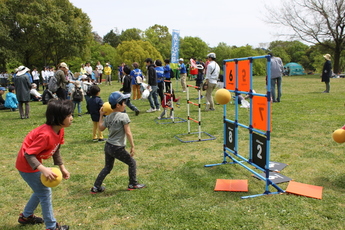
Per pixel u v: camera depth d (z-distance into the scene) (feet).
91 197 13.08
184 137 22.88
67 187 14.30
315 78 86.33
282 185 13.52
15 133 27.17
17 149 21.72
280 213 10.92
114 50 189.78
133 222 10.78
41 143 9.25
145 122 29.30
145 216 11.18
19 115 37.86
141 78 43.96
